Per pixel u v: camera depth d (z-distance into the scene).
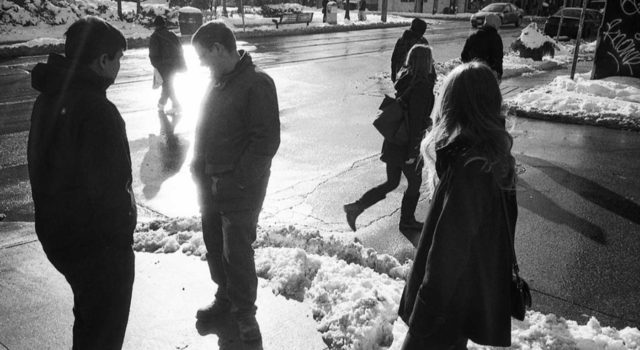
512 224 2.10
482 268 1.98
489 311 2.01
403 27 33.03
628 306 3.81
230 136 2.94
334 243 4.45
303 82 13.16
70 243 2.32
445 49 20.75
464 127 1.96
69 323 3.42
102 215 2.29
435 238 1.90
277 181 6.47
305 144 8.05
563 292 3.99
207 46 2.82
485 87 1.98
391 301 3.49
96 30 2.26
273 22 29.19
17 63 15.33
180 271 4.07
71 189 2.26
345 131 8.80
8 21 21.33
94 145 2.20
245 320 3.17
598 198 5.98
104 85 2.34
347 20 34.72
